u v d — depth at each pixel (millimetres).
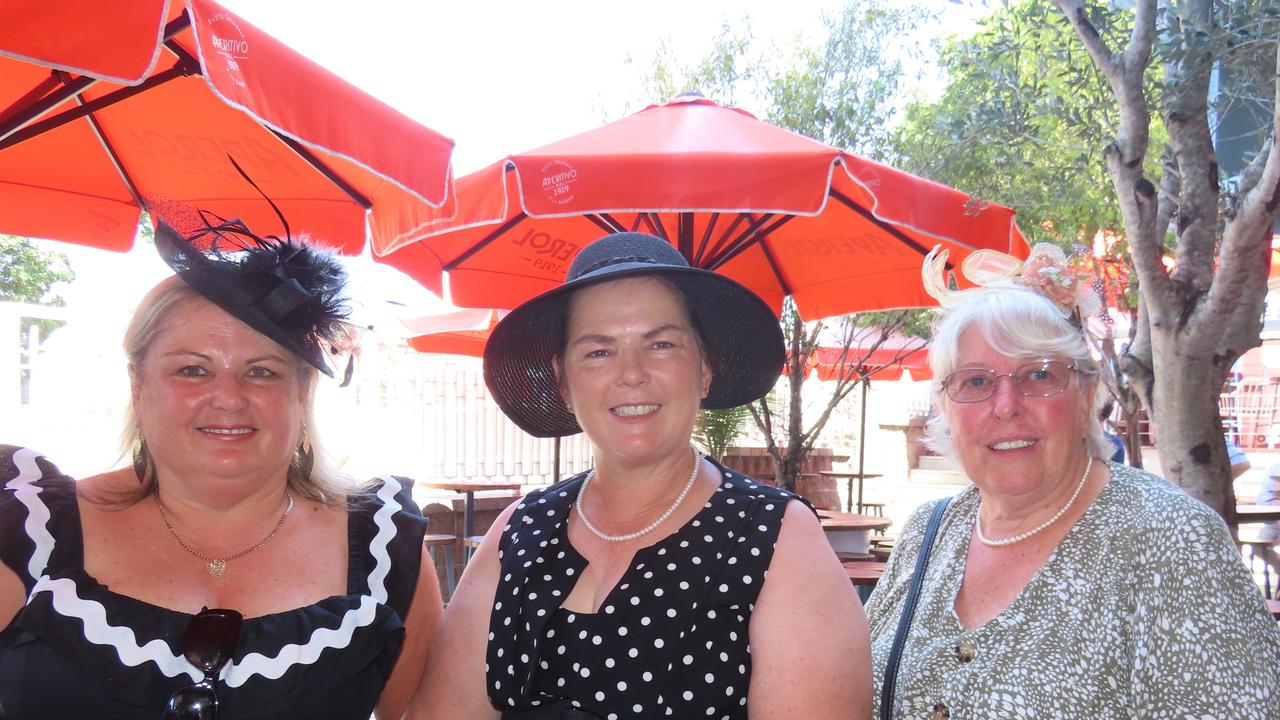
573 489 2041
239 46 2781
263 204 4254
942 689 1884
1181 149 4004
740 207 3701
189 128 3988
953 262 5039
